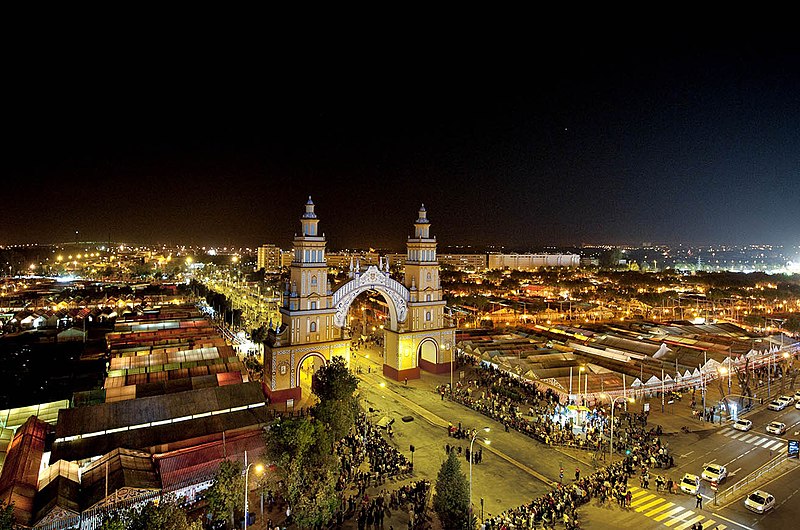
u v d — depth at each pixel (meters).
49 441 46.06
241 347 93.75
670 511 39.28
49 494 35.72
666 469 46.38
